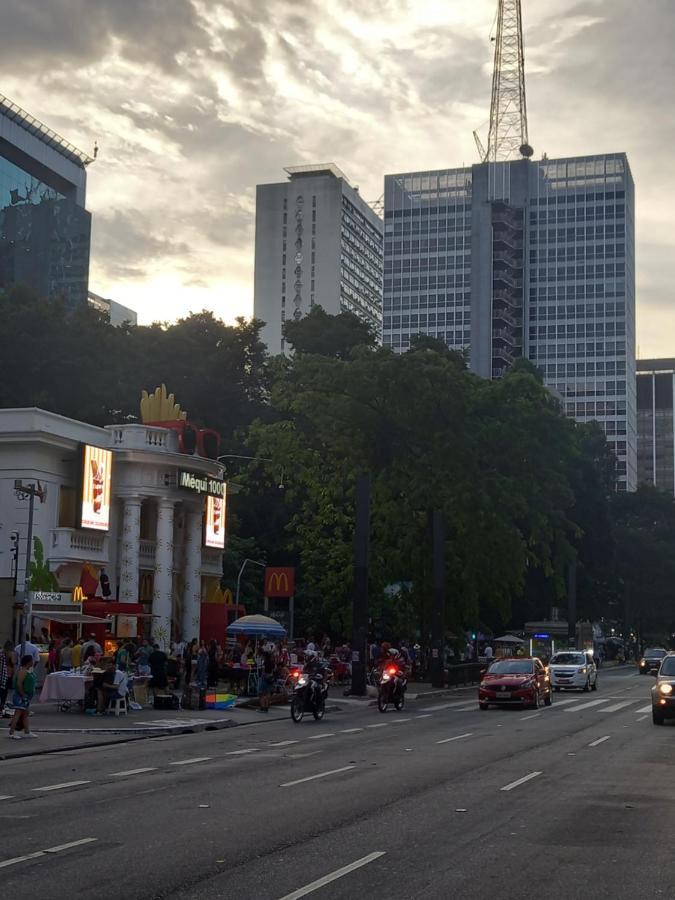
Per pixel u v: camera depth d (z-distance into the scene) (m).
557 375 199.38
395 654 47.31
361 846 11.23
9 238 138.00
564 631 86.94
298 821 12.81
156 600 49.16
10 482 44.91
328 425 52.47
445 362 51.38
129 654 37.91
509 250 199.38
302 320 82.00
